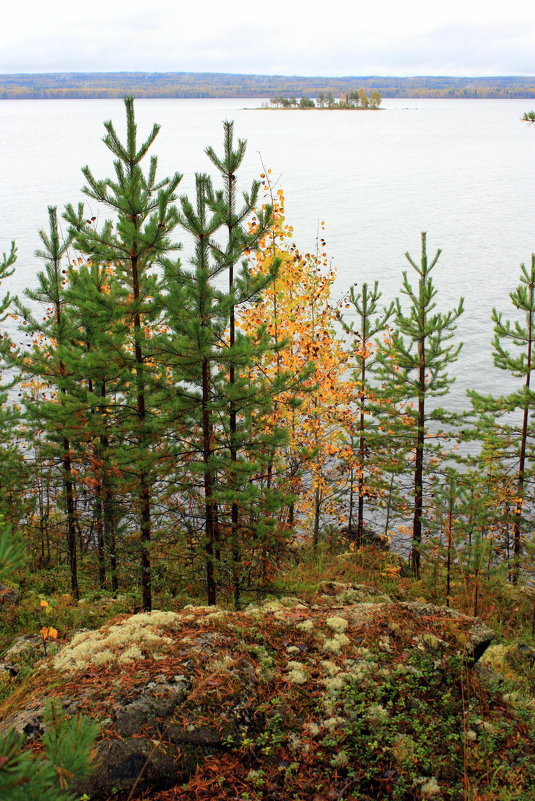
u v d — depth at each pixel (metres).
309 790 4.79
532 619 13.45
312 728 5.34
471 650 6.52
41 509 17.52
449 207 132.75
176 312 10.43
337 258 80.69
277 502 11.09
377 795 4.80
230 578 11.95
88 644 6.04
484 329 50.78
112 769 4.52
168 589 13.90
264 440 11.16
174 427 11.22
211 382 11.17
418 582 15.50
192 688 5.37
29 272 63.12
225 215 10.21
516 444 19.22
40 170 191.12
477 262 79.06
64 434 12.23
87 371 10.88
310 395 17.80
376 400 19.91
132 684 5.31
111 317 10.51
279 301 17.28
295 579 14.49
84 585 15.20
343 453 19.88
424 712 5.68
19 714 4.97
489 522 17.61
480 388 38.59
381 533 23.52
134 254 10.63
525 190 163.38
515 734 5.64
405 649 6.46
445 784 4.97
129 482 11.27
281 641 6.51
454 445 28.72
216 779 4.71
